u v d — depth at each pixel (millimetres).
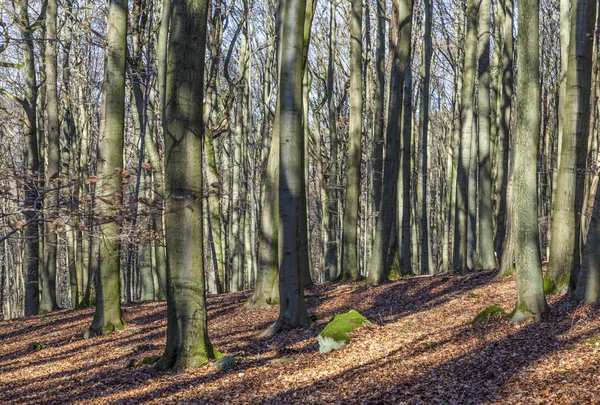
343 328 11102
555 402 6434
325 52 33156
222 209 31844
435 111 40094
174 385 8906
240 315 15898
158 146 22797
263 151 30281
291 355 10367
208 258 29281
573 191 11914
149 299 23625
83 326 16031
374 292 17094
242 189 32406
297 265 12680
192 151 9547
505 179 20609
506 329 10086
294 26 12141
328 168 28031
